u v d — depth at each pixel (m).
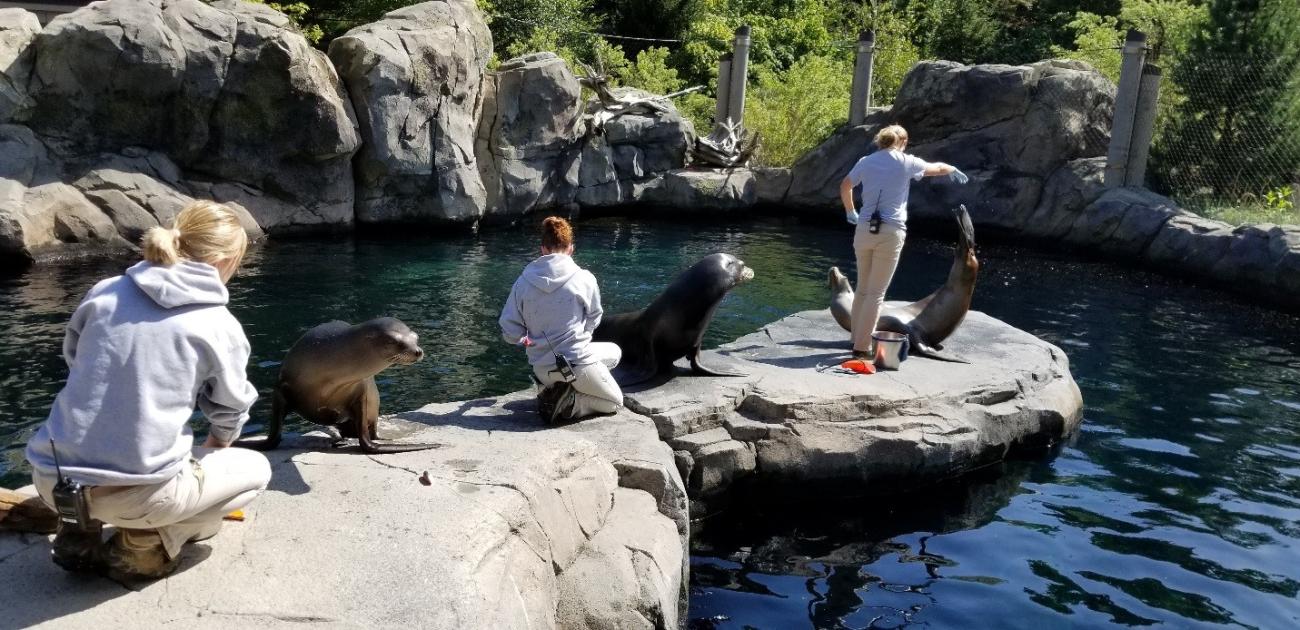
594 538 4.91
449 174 16.53
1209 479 7.23
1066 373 8.50
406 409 8.22
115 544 3.44
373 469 4.63
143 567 3.46
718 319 11.60
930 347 8.53
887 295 13.13
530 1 24.84
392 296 12.02
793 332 9.06
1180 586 5.65
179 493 3.22
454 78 16.53
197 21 14.38
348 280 12.77
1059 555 6.04
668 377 7.34
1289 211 15.33
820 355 8.25
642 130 19.56
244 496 3.60
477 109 17.47
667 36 28.86
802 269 14.59
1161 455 7.68
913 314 8.56
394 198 16.44
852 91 20.30
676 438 6.51
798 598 5.54
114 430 3.06
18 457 6.90
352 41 15.45
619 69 25.66
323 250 14.70
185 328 3.19
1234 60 16.47
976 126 18.52
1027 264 15.61
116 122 14.32
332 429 5.41
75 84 13.86
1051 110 17.73
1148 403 8.95
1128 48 16.48
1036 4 33.19
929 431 7.03
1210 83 16.69
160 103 14.41
